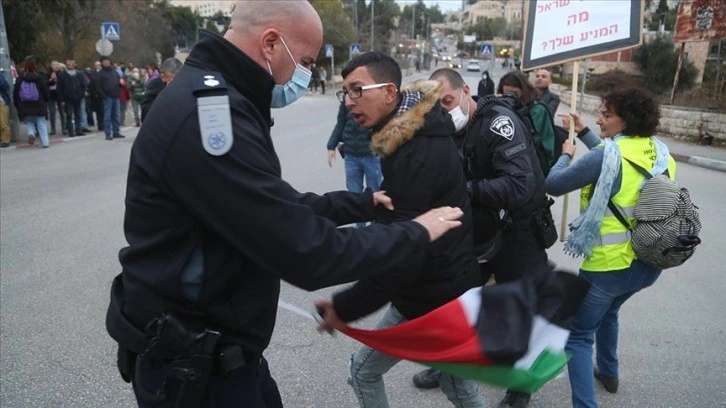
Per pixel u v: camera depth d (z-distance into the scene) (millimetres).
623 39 3701
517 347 1678
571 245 2713
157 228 1452
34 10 17438
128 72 18984
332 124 17875
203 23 57500
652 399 3129
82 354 3523
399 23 84000
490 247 2723
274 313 1648
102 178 8969
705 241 6109
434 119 1981
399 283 1967
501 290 1786
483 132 2709
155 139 1397
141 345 1519
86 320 3982
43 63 19547
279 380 3305
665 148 2771
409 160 1958
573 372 2711
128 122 18047
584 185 2723
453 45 135500
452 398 2396
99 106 15109
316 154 11461
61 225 6305
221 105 1376
